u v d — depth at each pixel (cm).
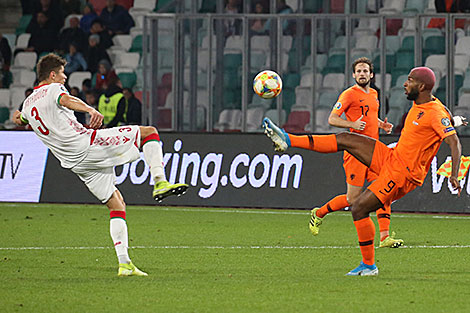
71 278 2597
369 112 3688
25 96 7875
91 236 3916
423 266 2905
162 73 6519
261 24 6525
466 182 5056
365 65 3666
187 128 6556
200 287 2405
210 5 6962
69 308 2080
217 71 6556
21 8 8175
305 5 6906
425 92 2636
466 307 2089
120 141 2594
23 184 5700
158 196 2547
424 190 5128
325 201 5250
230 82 6569
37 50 7944
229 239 3822
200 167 5478
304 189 5297
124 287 2406
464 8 6806
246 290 2348
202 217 4894
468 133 6344
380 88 6181
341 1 6881
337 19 6519
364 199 2605
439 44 6425
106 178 2623
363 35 6644
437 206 5097
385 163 2606
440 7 6819
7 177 5722
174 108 6431
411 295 2261
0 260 3059
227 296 2248
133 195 5541
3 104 7869
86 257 3153
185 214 5062
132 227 4338
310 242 3712
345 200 3594
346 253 3297
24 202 5688
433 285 2438
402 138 2627
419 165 2612
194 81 6525
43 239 3791
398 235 4019
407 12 6825
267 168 5375
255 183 5378
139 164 5566
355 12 6869
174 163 5509
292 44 6681
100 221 4634
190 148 5503
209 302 2159
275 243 3669
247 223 4575
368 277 2611
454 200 5066
